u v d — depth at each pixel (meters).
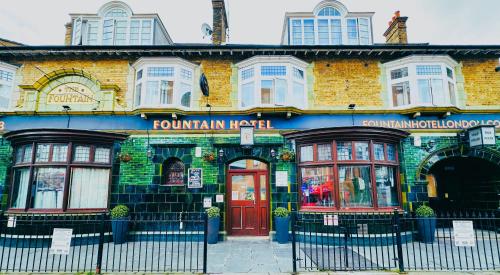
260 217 10.00
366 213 8.94
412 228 9.06
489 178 10.46
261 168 10.28
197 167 9.95
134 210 9.60
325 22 12.35
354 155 9.33
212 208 9.27
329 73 10.75
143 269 6.33
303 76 10.73
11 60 10.61
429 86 10.22
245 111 10.14
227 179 10.16
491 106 10.47
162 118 10.17
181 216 9.58
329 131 9.38
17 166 9.45
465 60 10.88
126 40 11.81
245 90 10.65
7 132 9.51
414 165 9.88
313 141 9.70
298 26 12.29
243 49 10.41
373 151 9.41
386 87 10.66
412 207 9.60
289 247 8.52
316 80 10.69
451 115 10.24
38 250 8.33
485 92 10.63
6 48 10.05
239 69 10.82
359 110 10.21
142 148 9.99
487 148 10.00
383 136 9.52
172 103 10.18
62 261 7.05
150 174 9.84
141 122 10.15
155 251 8.07
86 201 9.38
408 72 10.40
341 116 10.27
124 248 8.45
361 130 9.27
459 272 6.00
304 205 9.66
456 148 9.99
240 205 10.06
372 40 12.16
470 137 9.73
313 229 9.14
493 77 10.76
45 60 10.64
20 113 10.04
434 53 10.57
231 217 10.01
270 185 9.84
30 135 9.28
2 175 9.70
